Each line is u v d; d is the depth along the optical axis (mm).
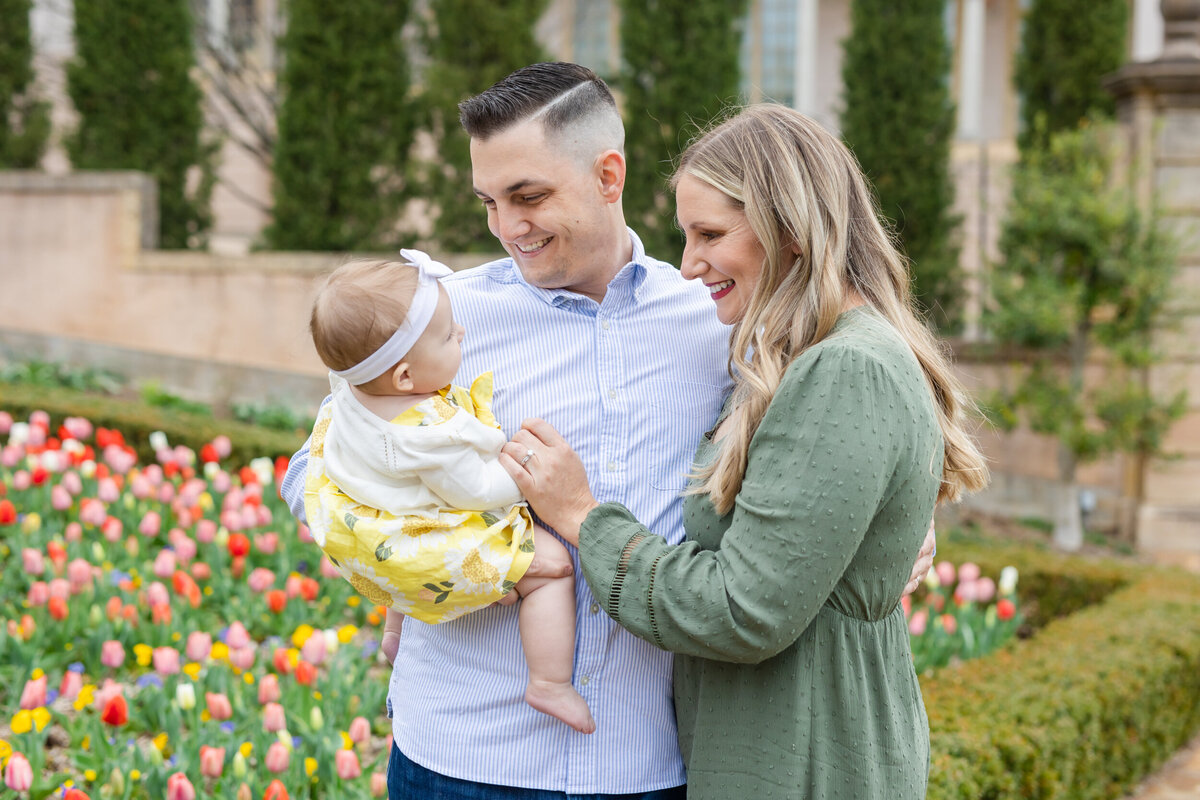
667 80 8961
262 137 10734
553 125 1857
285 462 5523
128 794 2844
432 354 1800
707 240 1843
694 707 1878
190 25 9844
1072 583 5684
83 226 9477
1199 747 4820
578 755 1877
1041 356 8406
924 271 8906
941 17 9188
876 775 1740
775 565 1599
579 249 1943
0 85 9727
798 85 12711
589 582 1756
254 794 2830
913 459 1667
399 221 9562
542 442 1843
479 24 8969
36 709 3059
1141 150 7938
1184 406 7680
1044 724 3566
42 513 5227
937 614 4875
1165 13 8023
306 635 3736
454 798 1904
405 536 1777
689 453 2006
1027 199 7637
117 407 7492
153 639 3996
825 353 1655
